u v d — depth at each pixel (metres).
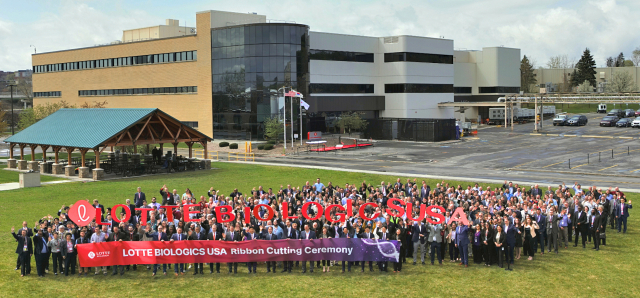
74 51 97.81
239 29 76.38
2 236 25.00
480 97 108.81
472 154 60.50
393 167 51.31
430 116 92.25
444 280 20.14
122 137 43.56
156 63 85.88
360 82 89.31
